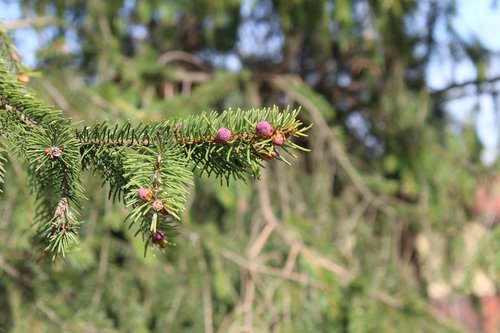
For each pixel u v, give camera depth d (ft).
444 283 11.69
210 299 8.76
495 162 11.31
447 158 11.36
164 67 10.28
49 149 2.85
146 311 9.09
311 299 8.21
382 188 11.08
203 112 2.98
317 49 11.40
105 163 3.06
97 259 8.90
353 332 7.81
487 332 11.68
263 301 8.28
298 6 9.53
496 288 11.35
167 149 2.95
